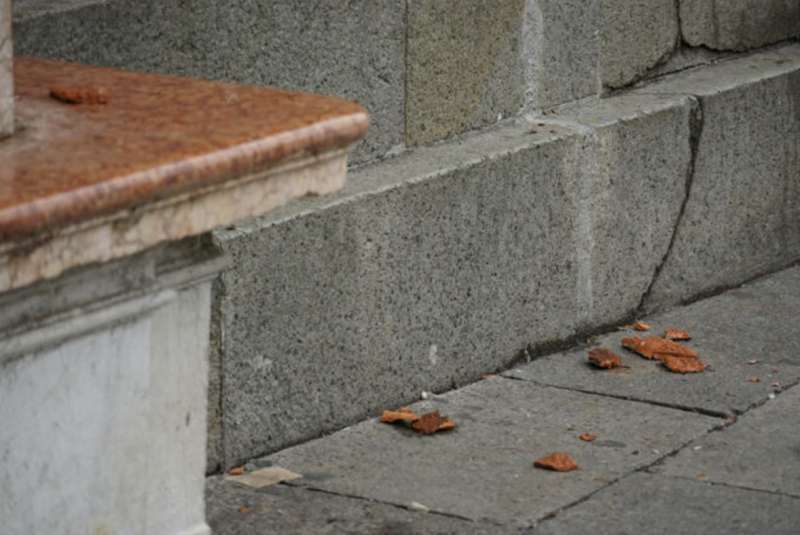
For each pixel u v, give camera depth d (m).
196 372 5.56
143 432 5.37
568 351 8.94
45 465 5.03
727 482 7.25
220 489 7.12
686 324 9.43
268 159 4.83
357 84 7.94
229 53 7.31
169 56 7.06
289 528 6.76
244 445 7.38
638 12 9.60
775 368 8.73
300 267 7.44
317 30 7.68
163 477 5.51
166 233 4.65
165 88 5.48
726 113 9.78
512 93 8.83
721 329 9.36
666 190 9.46
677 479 7.28
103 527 5.29
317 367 7.63
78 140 4.78
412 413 7.92
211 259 5.40
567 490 7.15
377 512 6.92
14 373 4.86
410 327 8.05
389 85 8.10
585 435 7.77
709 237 9.85
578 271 8.97
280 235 7.32
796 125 10.38
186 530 5.65
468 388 8.37
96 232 4.42
